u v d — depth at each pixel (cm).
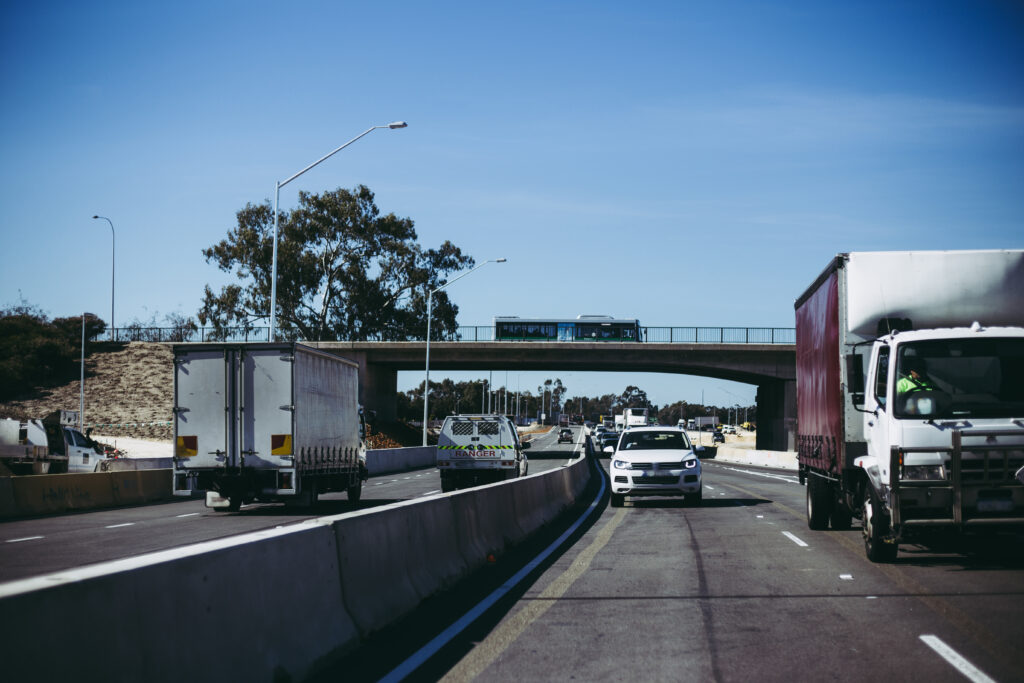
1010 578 1065
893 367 1174
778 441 6712
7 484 2161
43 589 418
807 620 862
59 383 7669
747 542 1511
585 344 6575
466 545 1212
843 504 1512
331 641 711
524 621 877
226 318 8425
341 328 8675
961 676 650
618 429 11669
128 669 466
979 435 1119
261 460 2114
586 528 1827
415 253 8862
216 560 568
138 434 6750
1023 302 1297
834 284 1388
